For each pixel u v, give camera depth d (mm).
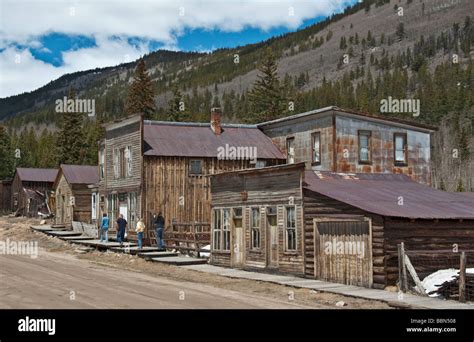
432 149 139250
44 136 150000
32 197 73875
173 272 27031
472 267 23391
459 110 158375
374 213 21297
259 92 75125
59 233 47562
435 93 167375
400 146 37969
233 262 28891
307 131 38125
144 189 37719
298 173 25109
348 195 24062
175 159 38688
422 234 22234
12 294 19203
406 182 32125
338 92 193375
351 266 22234
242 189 28688
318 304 18016
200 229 38656
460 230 23484
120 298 18547
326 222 23562
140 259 32125
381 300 18375
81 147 85688
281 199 26000
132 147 39500
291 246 25422
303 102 129500
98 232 44781
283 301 18531
